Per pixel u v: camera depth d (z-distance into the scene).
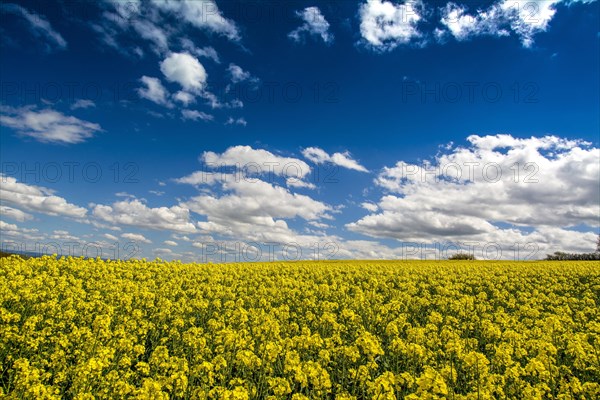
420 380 6.30
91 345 8.98
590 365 9.53
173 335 10.99
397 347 9.16
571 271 25.61
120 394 6.99
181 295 16.59
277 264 31.34
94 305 12.20
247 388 7.82
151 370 8.61
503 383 7.81
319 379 7.41
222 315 13.29
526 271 26.42
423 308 16.42
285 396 7.54
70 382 8.17
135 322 11.02
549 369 8.55
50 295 12.48
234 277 21.62
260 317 11.51
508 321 13.31
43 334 9.59
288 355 8.21
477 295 19.53
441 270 26.98
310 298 16.42
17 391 6.75
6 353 8.78
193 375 7.73
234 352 9.26
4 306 12.02
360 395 8.31
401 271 26.14
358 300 14.90
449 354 8.92
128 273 18.89
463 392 8.25
